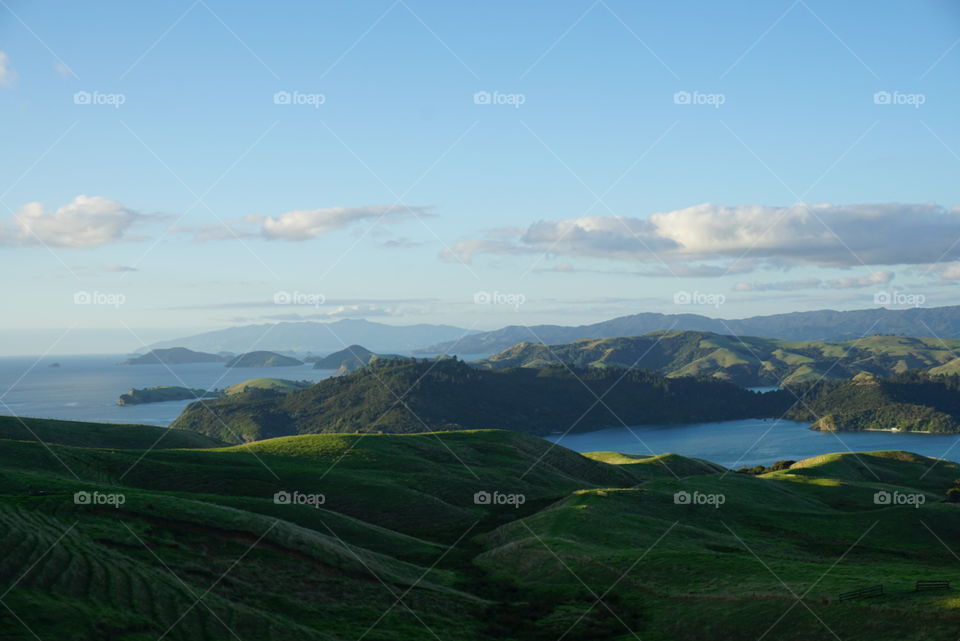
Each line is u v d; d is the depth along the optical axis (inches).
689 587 2237.9
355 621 1943.9
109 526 2225.6
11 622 1459.2
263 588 2043.6
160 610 1717.5
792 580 2172.7
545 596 2346.2
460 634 1959.9
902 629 1688.0
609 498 3895.2
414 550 3053.6
